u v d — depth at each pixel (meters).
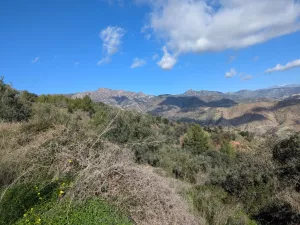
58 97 32.56
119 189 5.04
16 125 7.40
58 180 4.94
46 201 4.35
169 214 5.00
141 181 5.21
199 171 14.56
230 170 12.29
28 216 3.91
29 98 29.42
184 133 36.38
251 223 8.02
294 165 9.67
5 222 3.80
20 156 5.52
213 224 6.98
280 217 7.92
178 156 15.73
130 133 12.09
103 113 13.03
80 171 5.04
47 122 7.29
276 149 11.39
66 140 6.02
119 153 6.12
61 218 3.96
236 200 9.80
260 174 10.05
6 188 4.51
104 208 4.54
